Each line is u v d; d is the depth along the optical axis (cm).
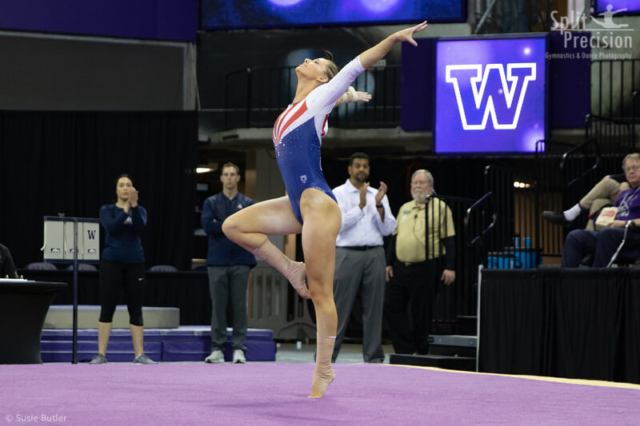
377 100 1357
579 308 574
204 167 1500
